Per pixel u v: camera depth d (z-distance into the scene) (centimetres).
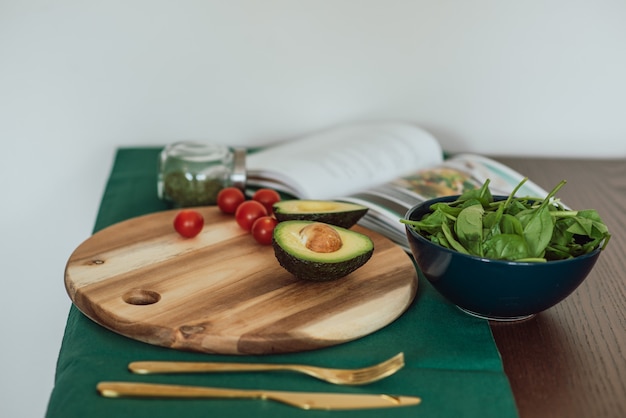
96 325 77
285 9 133
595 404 66
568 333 78
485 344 74
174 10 131
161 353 71
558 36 134
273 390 65
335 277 79
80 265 85
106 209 108
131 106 136
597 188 122
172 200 108
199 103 138
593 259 72
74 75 133
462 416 62
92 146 138
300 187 108
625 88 137
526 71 137
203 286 81
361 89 138
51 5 129
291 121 140
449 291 76
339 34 134
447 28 134
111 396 64
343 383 66
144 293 79
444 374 68
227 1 132
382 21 134
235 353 71
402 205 100
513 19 133
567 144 142
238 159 110
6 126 134
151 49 133
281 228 82
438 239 75
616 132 140
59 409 63
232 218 101
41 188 139
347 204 94
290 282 82
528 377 70
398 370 69
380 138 126
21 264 142
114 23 131
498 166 119
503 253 71
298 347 72
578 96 138
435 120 140
